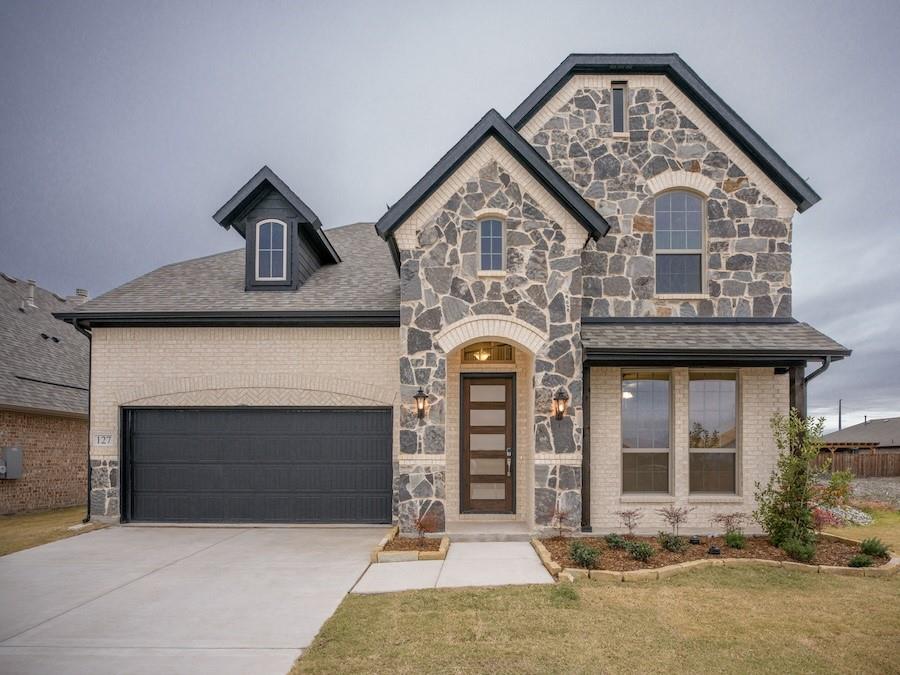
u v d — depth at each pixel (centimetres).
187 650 555
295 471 1178
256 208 1268
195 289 1273
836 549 902
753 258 1134
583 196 1149
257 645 566
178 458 1189
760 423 1081
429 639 568
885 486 2148
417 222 1032
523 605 659
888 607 660
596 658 527
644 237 1141
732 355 998
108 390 1191
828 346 1002
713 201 1141
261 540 1027
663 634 580
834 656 535
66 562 880
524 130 1164
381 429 1176
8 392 1470
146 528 1140
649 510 1060
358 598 693
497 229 1046
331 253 1402
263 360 1186
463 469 1134
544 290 1020
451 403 1140
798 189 1116
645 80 1164
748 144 1124
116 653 550
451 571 803
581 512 1017
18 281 1977
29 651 555
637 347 997
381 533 1084
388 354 1174
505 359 1151
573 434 994
